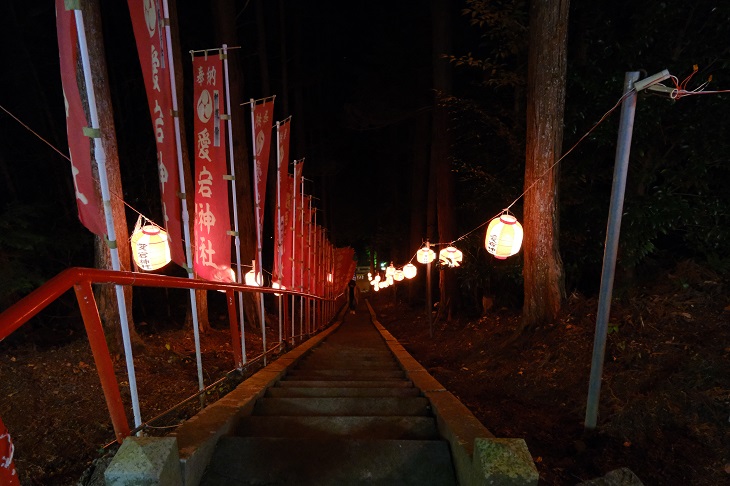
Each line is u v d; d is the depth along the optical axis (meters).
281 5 20.23
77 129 2.96
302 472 2.82
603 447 3.99
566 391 5.29
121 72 13.02
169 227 4.07
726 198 6.79
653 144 7.03
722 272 6.30
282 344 8.27
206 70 5.02
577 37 7.86
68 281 2.15
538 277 7.10
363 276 61.56
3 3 10.85
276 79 21.16
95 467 3.06
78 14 2.80
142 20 3.97
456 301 14.23
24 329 8.66
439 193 13.73
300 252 10.21
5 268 7.53
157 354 7.10
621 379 4.94
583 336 6.08
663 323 5.54
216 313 13.99
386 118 17.27
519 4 7.52
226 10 12.14
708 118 6.61
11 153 11.16
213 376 6.68
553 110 6.79
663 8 6.66
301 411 4.13
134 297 12.82
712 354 4.70
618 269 7.57
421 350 10.98
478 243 10.34
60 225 10.12
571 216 7.99
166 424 4.66
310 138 26.38
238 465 2.84
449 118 13.39
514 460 2.30
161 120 4.00
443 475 2.88
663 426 4.14
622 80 6.78
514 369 6.42
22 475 4.33
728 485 3.49
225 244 5.08
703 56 6.67
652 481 3.59
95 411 5.32
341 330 16.61
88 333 2.47
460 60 8.45
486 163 9.37
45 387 5.64
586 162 7.43
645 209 6.65
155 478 2.18
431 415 4.01
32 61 11.57
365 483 2.80
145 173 11.77
